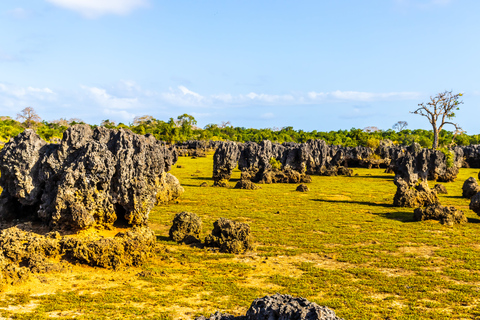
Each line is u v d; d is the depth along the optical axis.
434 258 26.55
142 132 174.75
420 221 38.59
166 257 25.72
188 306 18.08
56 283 20.19
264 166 81.25
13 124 168.75
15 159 27.06
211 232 32.16
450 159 79.31
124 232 26.52
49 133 137.00
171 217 39.31
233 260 25.97
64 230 26.06
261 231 34.09
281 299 11.69
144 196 28.30
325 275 22.94
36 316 16.16
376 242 30.95
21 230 24.80
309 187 68.19
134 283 20.98
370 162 112.31
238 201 50.72
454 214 38.12
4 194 29.03
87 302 18.08
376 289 20.83
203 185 66.06
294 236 32.44
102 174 26.70
